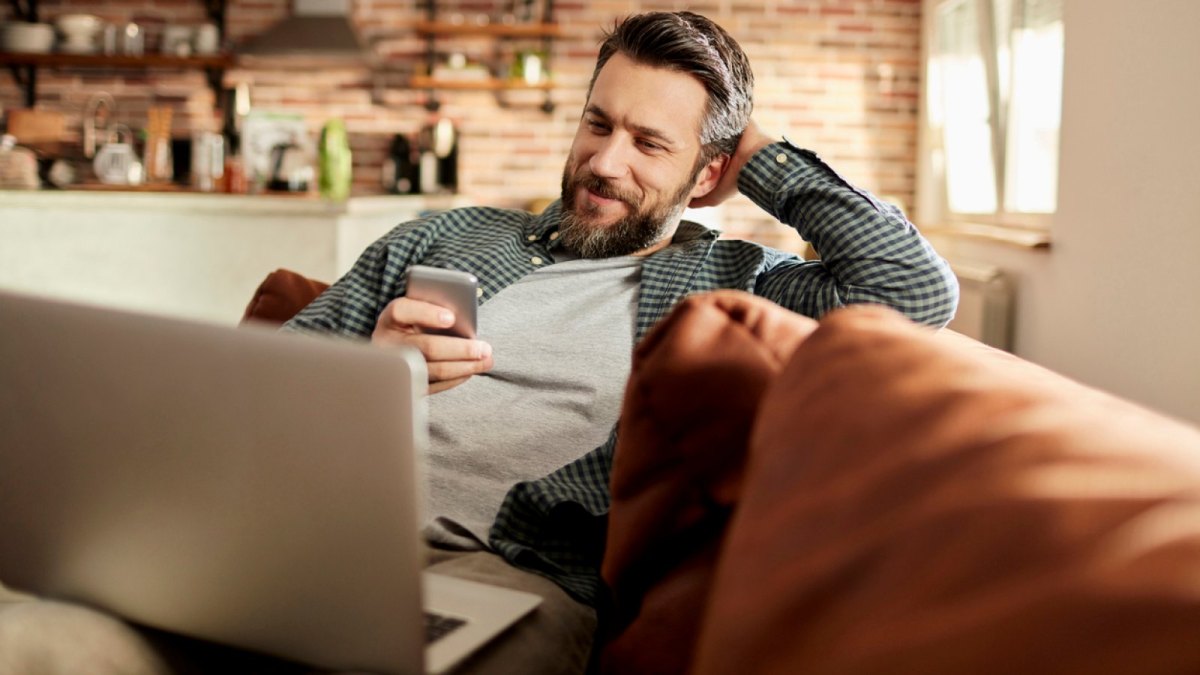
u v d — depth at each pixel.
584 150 1.65
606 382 1.50
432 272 1.32
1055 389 0.67
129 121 6.07
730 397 0.89
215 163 5.24
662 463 0.93
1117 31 3.20
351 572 0.85
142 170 5.29
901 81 5.86
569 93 6.01
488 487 1.43
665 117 1.61
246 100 5.84
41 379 0.94
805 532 0.60
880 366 0.69
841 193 1.60
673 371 0.91
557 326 1.56
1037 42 4.23
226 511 0.88
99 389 0.91
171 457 0.89
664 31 1.62
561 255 1.68
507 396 1.51
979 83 5.02
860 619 0.53
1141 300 3.07
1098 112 3.33
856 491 0.60
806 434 0.67
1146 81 3.03
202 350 0.85
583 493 1.33
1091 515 0.50
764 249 1.62
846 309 0.80
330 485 0.83
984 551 0.51
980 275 4.12
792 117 5.90
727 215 5.78
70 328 0.91
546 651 1.06
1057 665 0.44
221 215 4.24
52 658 0.91
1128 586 0.45
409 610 0.84
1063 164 3.61
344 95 6.08
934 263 1.56
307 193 4.70
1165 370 2.93
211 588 0.92
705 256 1.59
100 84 6.05
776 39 5.87
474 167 6.07
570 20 5.96
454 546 1.32
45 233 4.33
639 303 1.57
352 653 0.87
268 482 0.85
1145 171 3.03
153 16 6.03
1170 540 0.46
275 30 5.82
